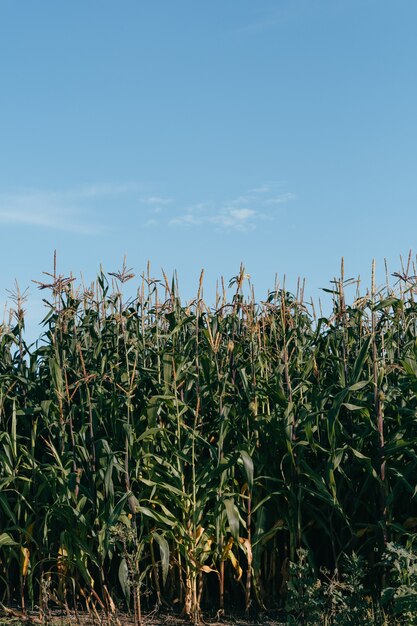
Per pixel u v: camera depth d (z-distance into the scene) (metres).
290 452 8.31
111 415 8.93
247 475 8.12
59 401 8.71
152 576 8.94
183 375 8.80
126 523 8.07
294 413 8.73
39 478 9.09
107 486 8.04
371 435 8.58
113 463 8.20
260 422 8.70
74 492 8.35
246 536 8.77
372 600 8.09
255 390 8.77
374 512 8.46
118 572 8.58
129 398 8.52
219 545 8.30
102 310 9.94
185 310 9.41
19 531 9.20
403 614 7.12
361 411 8.29
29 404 9.44
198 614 8.19
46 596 8.38
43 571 9.09
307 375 8.74
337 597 7.38
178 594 8.81
